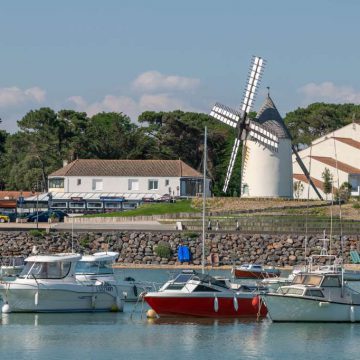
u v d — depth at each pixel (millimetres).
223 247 179750
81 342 95812
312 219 188125
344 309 105000
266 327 103750
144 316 111000
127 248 181125
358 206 198875
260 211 197125
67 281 112688
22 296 110688
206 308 108375
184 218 199250
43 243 182125
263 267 160750
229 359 89188
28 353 90812
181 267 176000
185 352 91750
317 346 94625
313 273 106750
